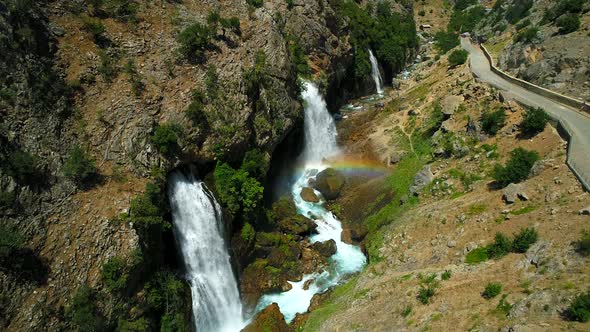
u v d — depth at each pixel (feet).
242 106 139.13
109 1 136.87
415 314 90.84
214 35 148.97
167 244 112.98
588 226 85.51
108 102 115.55
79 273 90.38
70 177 99.55
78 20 125.18
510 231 100.01
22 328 80.18
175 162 119.44
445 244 110.32
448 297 90.33
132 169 109.29
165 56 134.82
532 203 103.65
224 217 128.36
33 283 84.58
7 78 97.96
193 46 140.15
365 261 134.51
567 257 81.30
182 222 118.11
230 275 126.41
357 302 108.58
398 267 115.03
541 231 93.04
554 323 68.90
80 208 97.19
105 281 91.91
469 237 106.83
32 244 87.66
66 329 84.99
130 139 112.16
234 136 133.49
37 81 103.76
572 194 97.60
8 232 84.02
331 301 118.11
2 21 100.78
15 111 97.04
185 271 115.96
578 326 66.08
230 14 169.48
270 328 111.24
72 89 111.65
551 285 77.20
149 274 103.04
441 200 132.77
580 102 134.41
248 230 133.69
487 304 82.58
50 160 98.22
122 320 92.32
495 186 120.57
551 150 118.52
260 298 126.00
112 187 103.91
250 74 145.79
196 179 128.16
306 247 141.69
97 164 105.91
